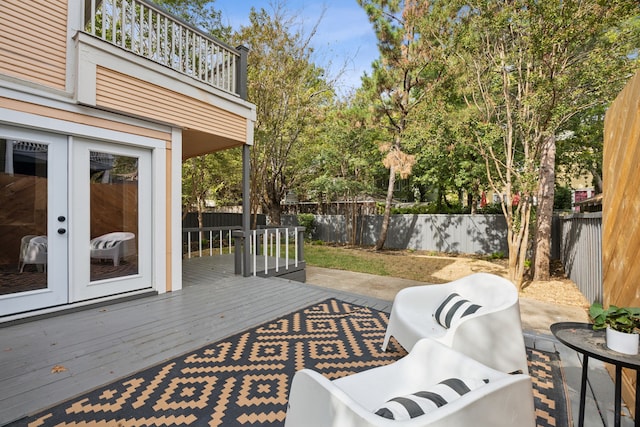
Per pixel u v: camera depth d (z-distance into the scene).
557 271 7.02
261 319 3.27
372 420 0.96
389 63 8.81
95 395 1.91
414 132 7.08
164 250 4.22
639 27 4.31
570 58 4.80
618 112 2.38
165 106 4.13
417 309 2.69
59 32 3.30
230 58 5.23
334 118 10.05
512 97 6.01
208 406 1.82
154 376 2.14
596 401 1.96
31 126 3.09
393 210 13.97
